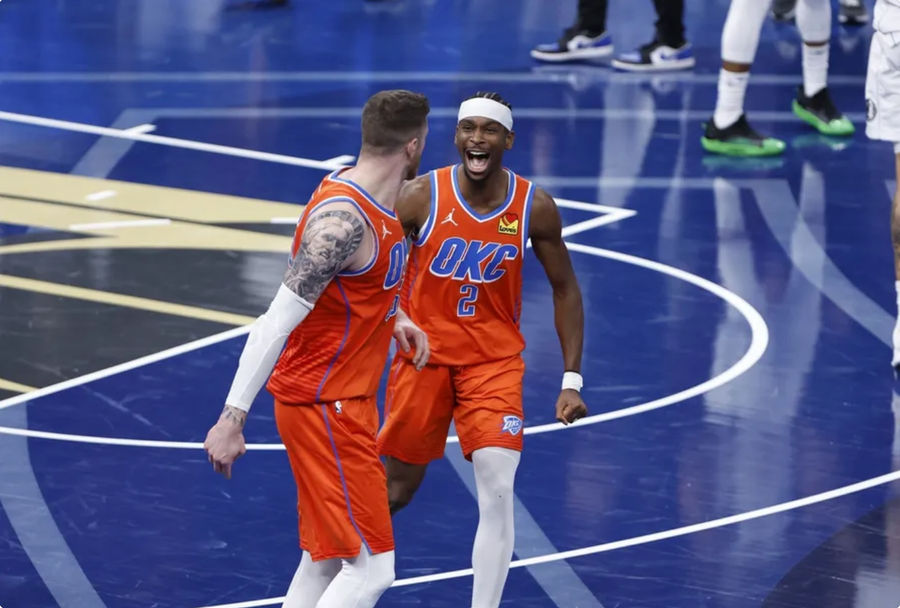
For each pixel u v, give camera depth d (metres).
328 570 11.81
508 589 13.70
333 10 42.78
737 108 29.31
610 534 14.86
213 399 18.25
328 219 10.85
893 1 18.77
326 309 11.18
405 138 11.11
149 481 15.91
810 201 26.72
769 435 17.38
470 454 12.76
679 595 13.62
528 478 16.09
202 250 23.83
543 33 39.91
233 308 21.44
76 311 21.12
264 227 25.06
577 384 13.02
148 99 33.50
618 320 21.11
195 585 13.68
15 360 19.34
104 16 42.03
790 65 36.44
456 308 12.77
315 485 11.45
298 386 11.38
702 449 16.94
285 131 31.05
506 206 12.71
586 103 33.19
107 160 28.91
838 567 14.19
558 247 13.08
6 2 43.53
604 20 36.91
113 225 25.03
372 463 11.52
